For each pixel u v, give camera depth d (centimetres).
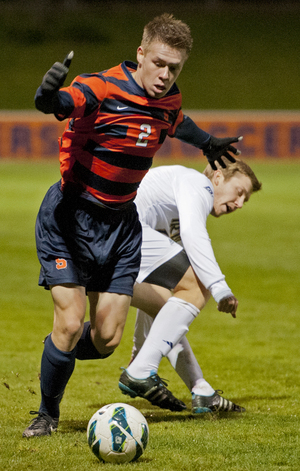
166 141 9625
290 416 1271
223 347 1978
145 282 1303
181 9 14875
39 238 1126
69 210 1109
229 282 3006
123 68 1051
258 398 1438
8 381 1533
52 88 926
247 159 9875
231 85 12094
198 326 2284
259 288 2897
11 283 2895
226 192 1408
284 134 9819
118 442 964
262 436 1127
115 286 1134
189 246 1250
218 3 14938
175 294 1279
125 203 1128
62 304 1089
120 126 1047
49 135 9812
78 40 13638
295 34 13975
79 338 1121
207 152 1352
